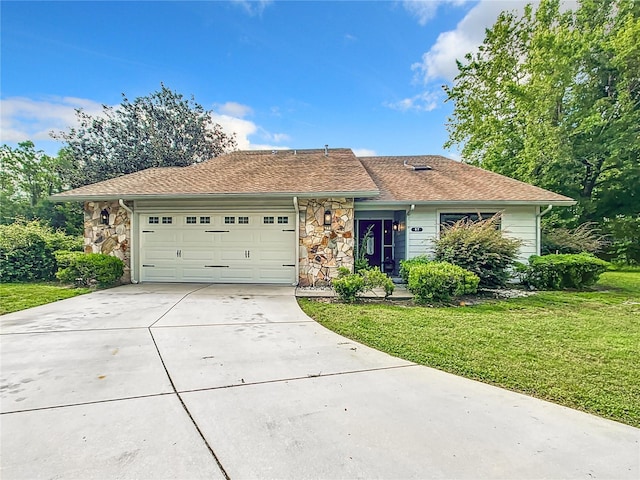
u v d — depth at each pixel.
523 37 20.25
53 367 3.91
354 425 2.74
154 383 3.50
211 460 2.30
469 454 2.37
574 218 16.80
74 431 2.63
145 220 10.40
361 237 13.27
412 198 10.40
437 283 7.59
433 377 3.73
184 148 22.36
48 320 6.00
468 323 6.00
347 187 9.43
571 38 16.67
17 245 10.73
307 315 6.52
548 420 2.84
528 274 9.97
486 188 11.16
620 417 2.90
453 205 10.67
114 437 2.55
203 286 9.67
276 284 10.01
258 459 2.31
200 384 3.48
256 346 4.71
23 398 3.16
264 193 9.24
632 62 15.72
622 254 17.28
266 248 10.11
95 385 3.44
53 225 19.55
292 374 3.77
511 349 4.65
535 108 17.64
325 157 13.14
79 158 20.25
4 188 23.44
